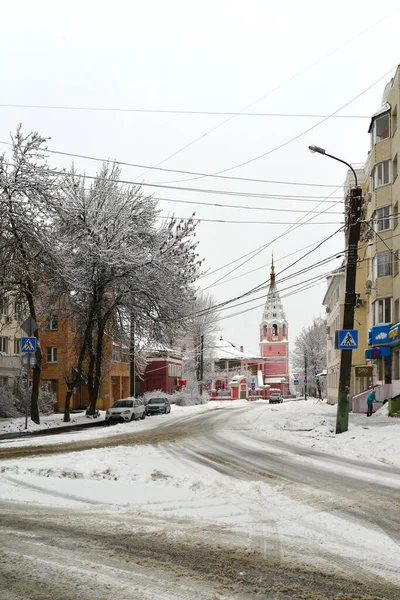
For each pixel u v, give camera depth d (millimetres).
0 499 9141
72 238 33375
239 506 8664
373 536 6996
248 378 101188
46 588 5270
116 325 38156
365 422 24516
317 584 5375
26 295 31031
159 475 11555
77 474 11492
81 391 50562
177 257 35812
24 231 28234
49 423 31547
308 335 97250
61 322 46969
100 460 13781
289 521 7754
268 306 121875
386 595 5109
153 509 8422
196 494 9547
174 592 5168
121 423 31844
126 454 15453
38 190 28609
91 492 9664
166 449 17234
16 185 28125
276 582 5426
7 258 28734
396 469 12992
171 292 35500
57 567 5848
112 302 36812
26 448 17938
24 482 10633
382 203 32219
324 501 9148
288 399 97688
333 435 21094
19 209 28156
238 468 13062
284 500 9180
